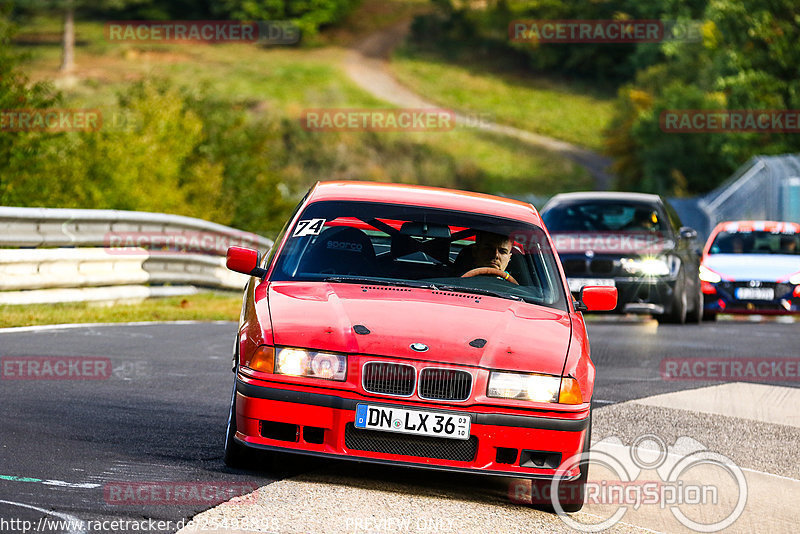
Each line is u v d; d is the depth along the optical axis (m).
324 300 23.48
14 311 47.19
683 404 35.81
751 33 151.88
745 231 72.94
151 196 96.12
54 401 28.73
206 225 66.62
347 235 26.05
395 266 25.52
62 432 25.00
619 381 39.88
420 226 26.50
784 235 72.56
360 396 21.38
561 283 26.22
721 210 135.88
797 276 66.19
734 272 66.50
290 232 26.23
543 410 21.81
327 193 27.48
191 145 107.50
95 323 46.47
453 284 25.36
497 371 21.83
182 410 29.06
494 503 22.50
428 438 21.52
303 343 21.78
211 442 25.36
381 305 23.33
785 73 153.75
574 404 22.17
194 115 109.06
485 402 21.53
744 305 65.94
